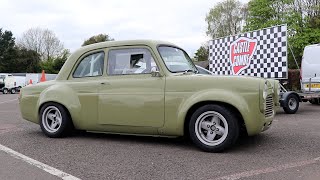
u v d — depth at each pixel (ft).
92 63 19.69
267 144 17.71
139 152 16.44
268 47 34.88
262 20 123.34
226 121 15.75
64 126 19.92
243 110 15.37
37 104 20.80
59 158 15.60
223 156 15.43
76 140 19.53
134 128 17.85
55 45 266.98
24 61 240.94
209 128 16.21
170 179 12.37
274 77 34.27
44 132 20.63
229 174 12.77
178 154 15.94
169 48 18.95
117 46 19.04
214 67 42.52
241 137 19.53
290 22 113.09
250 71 36.99
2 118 31.94
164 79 17.15
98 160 15.12
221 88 15.89
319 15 116.78
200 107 16.26
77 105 19.31
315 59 38.81
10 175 13.24
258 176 12.48
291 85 55.36
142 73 17.95
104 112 18.56
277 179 12.12
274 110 18.38
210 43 43.09
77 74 20.10
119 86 18.17
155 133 17.48
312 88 38.81
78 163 14.70
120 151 16.71
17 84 131.03
